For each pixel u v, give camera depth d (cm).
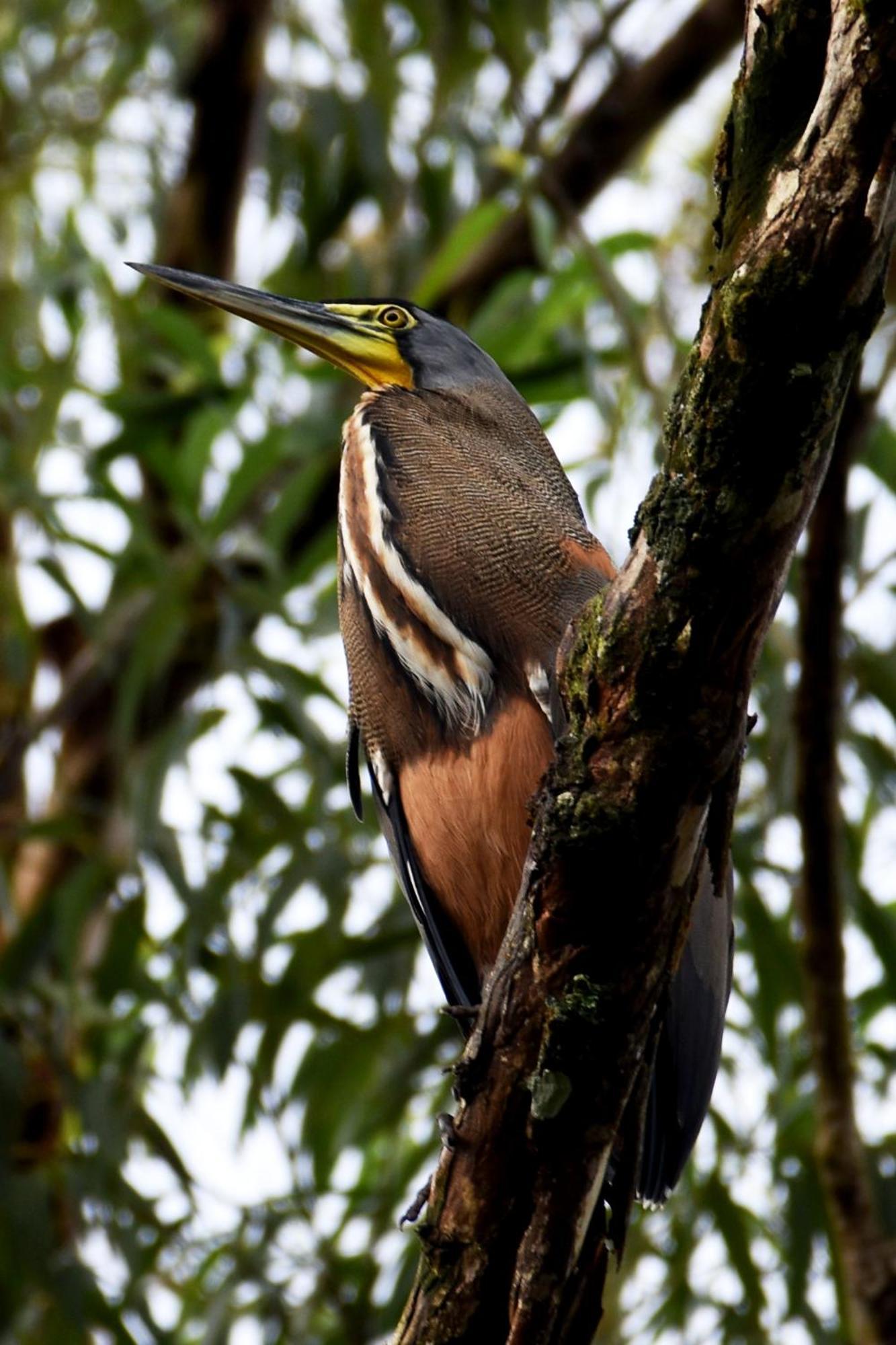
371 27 1316
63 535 1083
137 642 1027
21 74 1413
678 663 468
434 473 746
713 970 709
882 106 429
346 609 766
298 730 1031
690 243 1202
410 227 1352
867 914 991
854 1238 831
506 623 711
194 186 1373
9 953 1030
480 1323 514
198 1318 1038
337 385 1105
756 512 456
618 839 475
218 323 1334
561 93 1326
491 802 707
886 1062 1005
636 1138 515
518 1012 498
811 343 441
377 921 1063
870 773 1019
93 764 1229
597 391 1055
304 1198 1019
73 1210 1070
